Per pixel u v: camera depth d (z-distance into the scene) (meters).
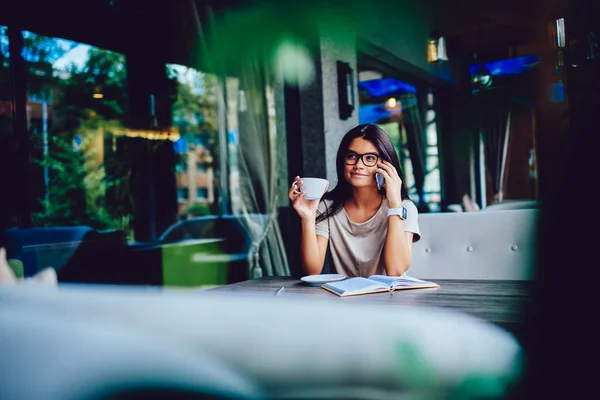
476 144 7.36
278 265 4.11
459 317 1.03
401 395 0.47
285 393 0.43
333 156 3.96
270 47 4.05
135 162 4.42
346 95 4.04
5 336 0.44
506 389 0.62
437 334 0.52
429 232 2.14
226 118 4.27
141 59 4.27
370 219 1.93
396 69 6.04
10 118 3.61
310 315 0.48
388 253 1.75
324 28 3.90
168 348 0.44
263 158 4.16
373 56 5.28
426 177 7.26
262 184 4.16
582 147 1.45
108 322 0.45
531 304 1.18
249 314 0.47
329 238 2.00
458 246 2.08
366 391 0.45
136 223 4.39
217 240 4.27
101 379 0.43
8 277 0.91
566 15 3.96
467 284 1.55
